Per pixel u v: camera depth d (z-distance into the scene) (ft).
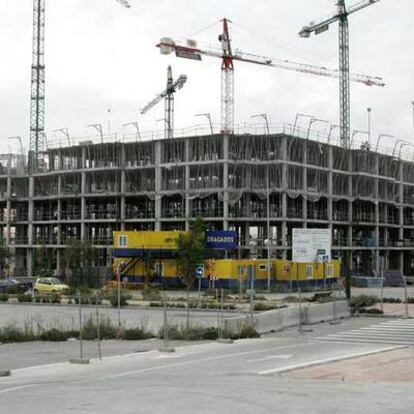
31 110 384.47
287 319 101.40
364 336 86.94
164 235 218.59
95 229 298.56
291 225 278.46
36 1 383.24
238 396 37.63
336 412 32.37
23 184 317.01
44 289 187.83
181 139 274.98
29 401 38.63
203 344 79.25
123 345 78.84
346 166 308.81
